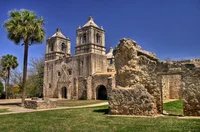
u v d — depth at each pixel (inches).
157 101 531.8
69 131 342.3
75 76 1830.7
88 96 1635.1
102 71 1836.9
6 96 1947.6
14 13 965.8
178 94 1161.4
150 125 374.3
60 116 529.0
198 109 468.8
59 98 1902.1
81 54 1829.5
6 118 506.0
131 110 509.7
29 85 2198.6
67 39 2207.2
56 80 2003.0
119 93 531.5
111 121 429.1
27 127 382.9
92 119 462.6
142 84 546.9
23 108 808.3
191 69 486.0
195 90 475.8
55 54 2087.8
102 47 1909.4
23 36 930.7
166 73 518.6
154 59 585.0
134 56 561.9
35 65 2373.3
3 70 1936.5
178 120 419.5
